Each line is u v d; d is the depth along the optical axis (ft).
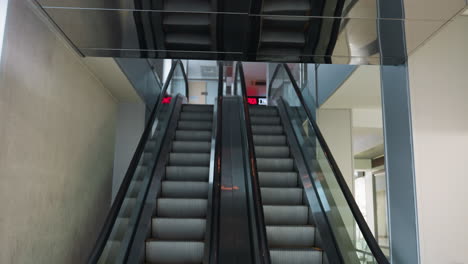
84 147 17.83
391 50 13.32
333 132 25.41
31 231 12.48
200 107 29.32
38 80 12.84
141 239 14.61
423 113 13.08
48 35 13.53
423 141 12.91
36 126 12.75
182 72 32.68
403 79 13.47
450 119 13.11
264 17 11.82
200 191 18.79
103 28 12.46
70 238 16.10
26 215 12.11
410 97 13.15
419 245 12.39
